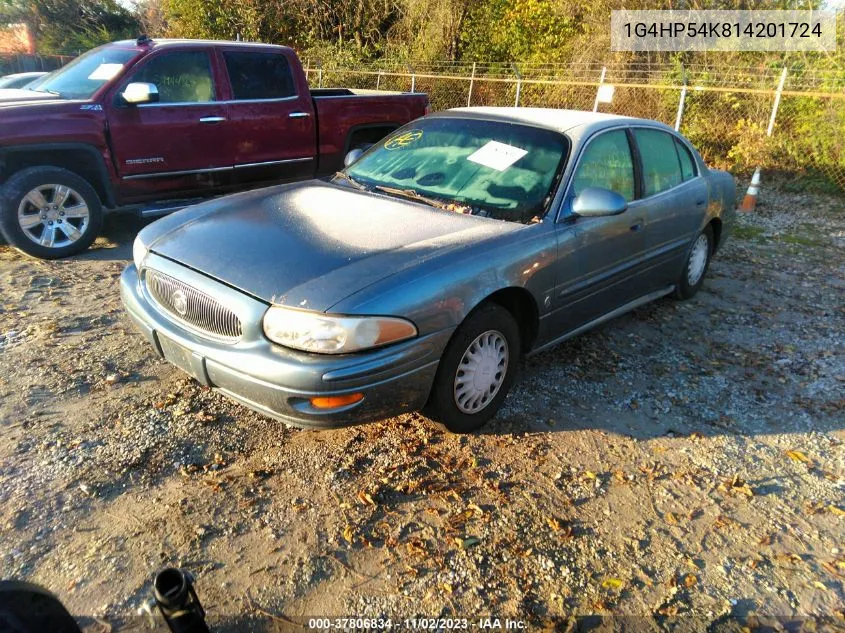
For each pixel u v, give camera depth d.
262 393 2.81
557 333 3.94
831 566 2.71
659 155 4.75
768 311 5.45
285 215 3.59
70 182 5.75
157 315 3.24
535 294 3.54
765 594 2.55
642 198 4.43
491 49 18.52
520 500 2.97
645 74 14.37
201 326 3.04
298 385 2.71
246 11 20.52
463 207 3.76
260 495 2.91
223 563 2.53
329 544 2.66
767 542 2.81
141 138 6.07
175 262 3.23
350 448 3.28
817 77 11.33
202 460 3.13
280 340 2.77
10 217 5.51
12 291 5.05
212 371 2.95
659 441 3.51
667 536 2.82
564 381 4.09
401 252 3.13
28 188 5.53
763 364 4.46
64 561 2.50
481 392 3.38
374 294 2.80
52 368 3.87
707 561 2.70
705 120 12.31
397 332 2.83
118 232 6.79
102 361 3.99
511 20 17.55
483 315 3.23
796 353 4.65
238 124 6.68
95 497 2.84
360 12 20.50
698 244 5.42
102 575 2.44
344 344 2.72
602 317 4.37
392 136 4.70
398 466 3.15
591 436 3.51
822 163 10.50
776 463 3.38
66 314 4.67
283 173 7.25
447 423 3.30
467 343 3.18
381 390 2.85
